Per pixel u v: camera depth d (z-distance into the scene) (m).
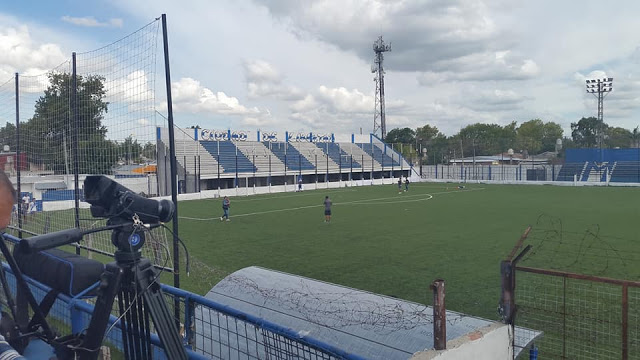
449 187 48.91
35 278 4.34
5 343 2.06
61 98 8.01
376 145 70.81
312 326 4.35
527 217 22.77
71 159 7.65
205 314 4.88
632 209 26.23
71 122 7.49
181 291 4.31
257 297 5.02
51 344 3.37
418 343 3.84
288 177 54.19
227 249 14.76
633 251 13.62
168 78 5.53
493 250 14.10
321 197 37.06
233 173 46.78
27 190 13.20
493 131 125.62
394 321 4.21
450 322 4.08
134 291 3.13
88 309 4.26
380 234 17.64
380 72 79.19
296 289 5.12
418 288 9.92
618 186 48.59
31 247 2.45
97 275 4.07
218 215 24.89
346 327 4.22
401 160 65.44
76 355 3.16
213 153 49.47
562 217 22.67
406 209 27.11
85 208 10.56
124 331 3.35
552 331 6.55
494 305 8.60
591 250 13.80
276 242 16.05
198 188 41.31
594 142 108.88
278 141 58.44
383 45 78.31
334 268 11.98
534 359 4.51
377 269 11.79
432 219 22.17
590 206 28.12
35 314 3.50
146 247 4.77
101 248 7.51
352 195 38.88
